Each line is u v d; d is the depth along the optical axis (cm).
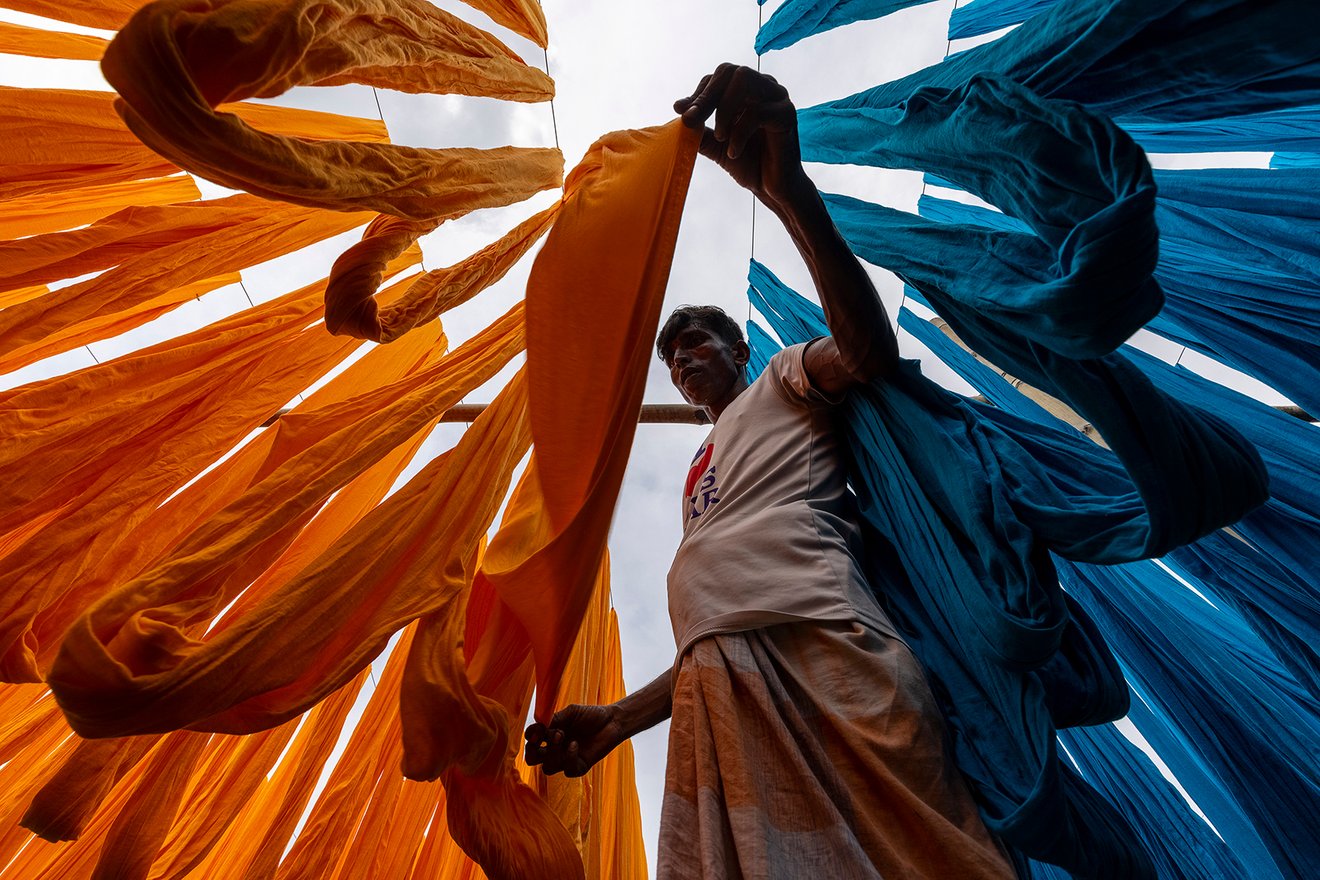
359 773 266
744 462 226
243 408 240
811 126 210
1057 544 174
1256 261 187
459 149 175
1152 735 249
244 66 118
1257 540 180
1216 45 130
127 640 136
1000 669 172
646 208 194
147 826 183
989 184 152
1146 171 122
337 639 165
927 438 202
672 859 152
